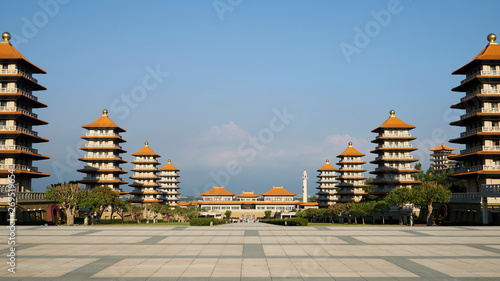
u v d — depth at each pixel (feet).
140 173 465.88
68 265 80.33
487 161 243.19
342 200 448.24
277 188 630.74
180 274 72.02
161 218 456.04
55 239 123.85
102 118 380.37
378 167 391.45
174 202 553.23
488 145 245.45
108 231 151.43
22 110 247.91
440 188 240.73
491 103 248.73
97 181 362.94
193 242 116.57
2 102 245.65
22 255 92.73
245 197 625.41
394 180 360.89
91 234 139.44
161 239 124.06
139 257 89.86
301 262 83.51
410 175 366.43
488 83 248.32
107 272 73.72
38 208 241.76
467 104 266.57
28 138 254.68
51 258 88.58
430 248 104.01
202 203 598.75
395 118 375.66
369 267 78.23
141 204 449.06
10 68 245.86
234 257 89.76
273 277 69.62
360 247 105.70
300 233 143.95
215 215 591.37
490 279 68.54
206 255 92.53
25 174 247.09
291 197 619.26
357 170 449.89
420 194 242.37
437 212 270.26
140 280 67.56
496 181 240.73
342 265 80.18
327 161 551.18
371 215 358.64
